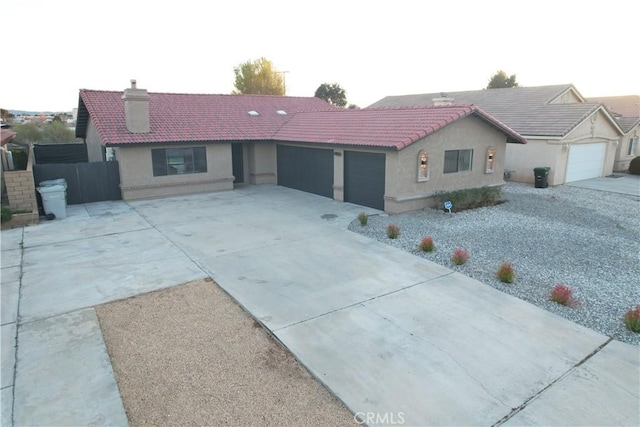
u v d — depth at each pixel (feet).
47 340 22.62
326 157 59.47
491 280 30.22
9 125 130.62
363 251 36.96
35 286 29.66
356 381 19.07
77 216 50.01
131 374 19.70
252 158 71.97
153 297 27.96
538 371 19.76
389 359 20.76
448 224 44.83
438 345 21.99
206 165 64.75
